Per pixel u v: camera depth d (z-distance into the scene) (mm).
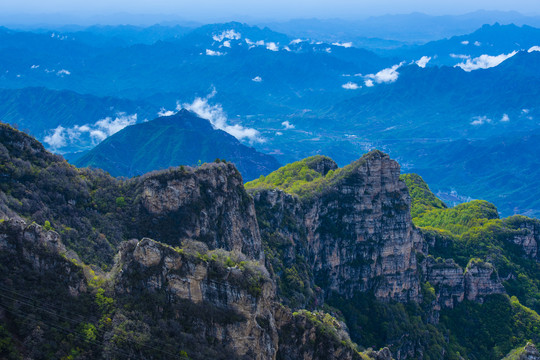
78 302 125812
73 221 174875
